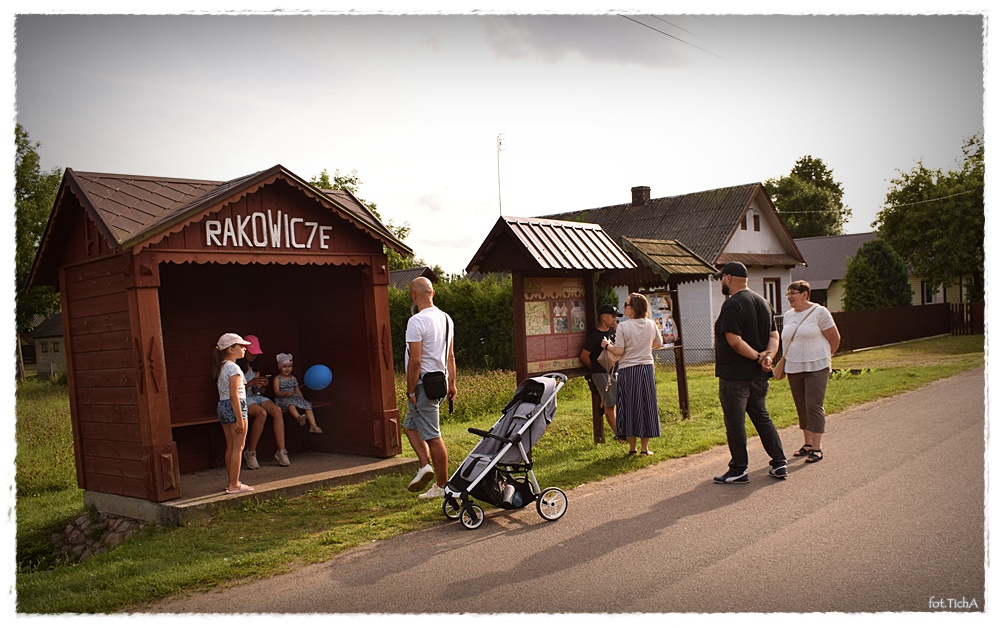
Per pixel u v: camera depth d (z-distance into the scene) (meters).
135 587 5.48
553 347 10.27
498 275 27.52
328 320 10.17
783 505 6.75
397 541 6.34
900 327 29.03
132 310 7.34
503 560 5.71
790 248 32.28
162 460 7.42
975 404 11.79
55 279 8.91
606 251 10.69
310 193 8.49
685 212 31.09
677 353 12.23
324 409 10.31
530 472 6.95
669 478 8.12
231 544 6.50
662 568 5.35
